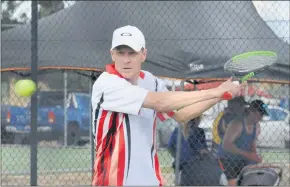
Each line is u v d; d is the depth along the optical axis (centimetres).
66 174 2519
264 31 2030
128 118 789
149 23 2095
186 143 1916
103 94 787
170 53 2011
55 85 3088
